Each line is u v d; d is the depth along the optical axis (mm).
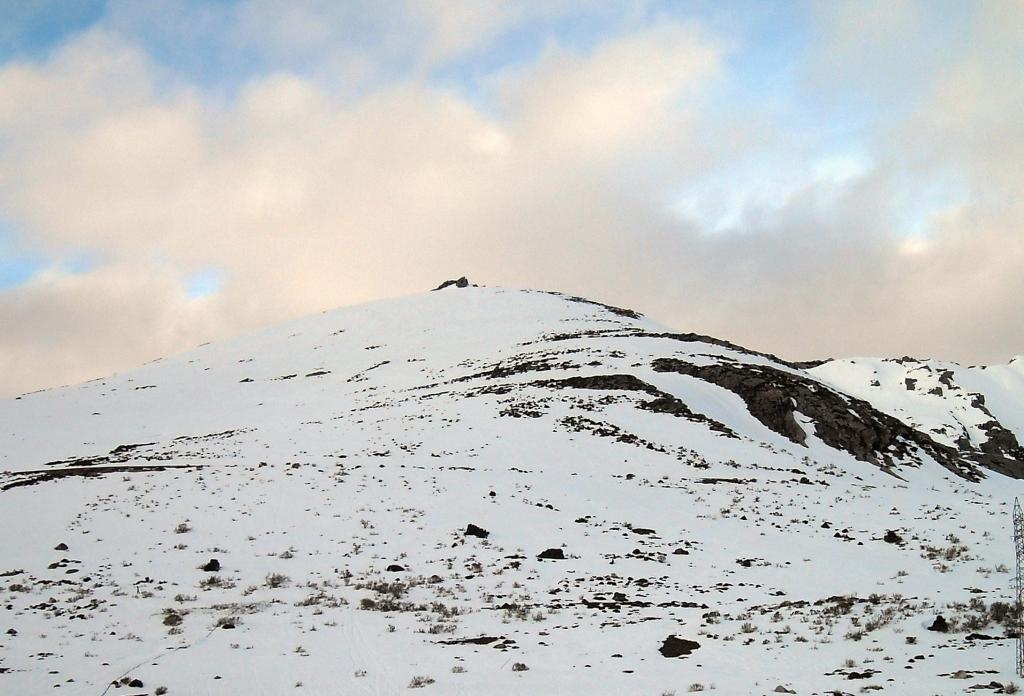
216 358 122938
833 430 54031
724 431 48281
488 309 129500
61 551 24391
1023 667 11633
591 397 55406
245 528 27484
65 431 75500
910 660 12719
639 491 35188
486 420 50594
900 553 23516
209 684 13242
